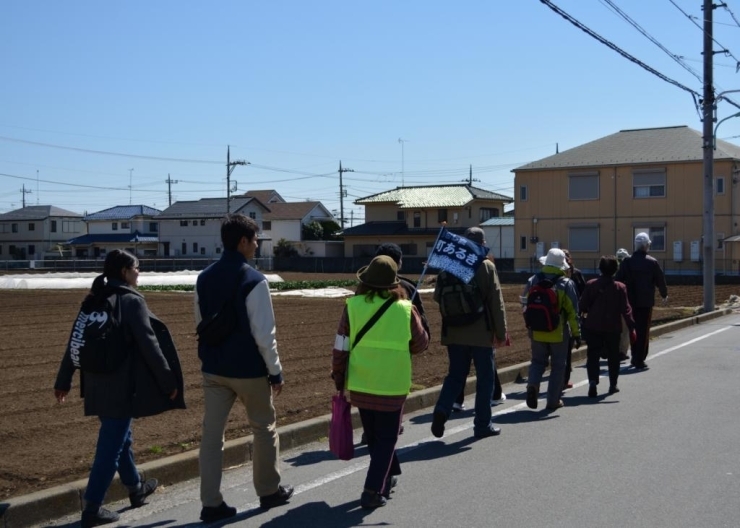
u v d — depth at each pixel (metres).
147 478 6.23
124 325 5.30
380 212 67.69
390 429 5.65
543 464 6.67
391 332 5.59
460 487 6.06
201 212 73.50
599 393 10.15
